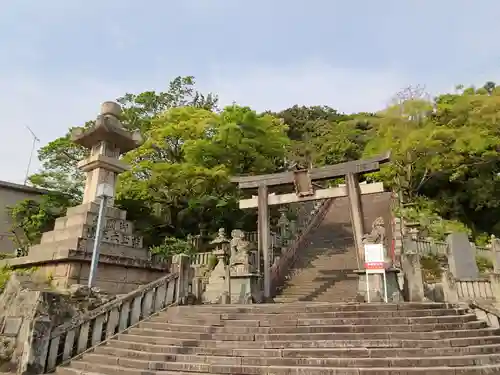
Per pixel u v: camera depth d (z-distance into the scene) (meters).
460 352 7.84
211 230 25.28
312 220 25.95
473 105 28.58
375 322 9.07
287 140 27.27
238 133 24.53
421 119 28.59
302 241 22.72
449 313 9.91
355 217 16.20
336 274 17.61
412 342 8.06
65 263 13.64
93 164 17.14
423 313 9.64
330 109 66.44
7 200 25.94
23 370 8.98
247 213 26.33
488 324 9.72
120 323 10.85
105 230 15.44
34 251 15.42
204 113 26.19
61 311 10.12
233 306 11.08
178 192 25.31
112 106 18.36
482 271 18.61
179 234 25.34
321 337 8.41
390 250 18.11
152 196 25.22
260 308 10.29
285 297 15.83
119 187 23.98
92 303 10.97
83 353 9.71
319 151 46.56
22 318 10.07
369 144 30.91
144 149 25.38
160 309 11.97
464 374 6.95
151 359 8.46
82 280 13.60
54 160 27.28
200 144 23.64
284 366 7.37
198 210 25.16
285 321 9.28
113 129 17.36
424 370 6.95
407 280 13.33
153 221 25.36
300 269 18.86
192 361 8.08
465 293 12.97
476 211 32.03
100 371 8.51
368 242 13.52
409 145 26.72
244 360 7.76
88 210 15.55
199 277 15.87
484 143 26.50
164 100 31.31
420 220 23.81
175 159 27.28
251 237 23.98
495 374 7.06
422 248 19.23
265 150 25.81
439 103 30.52
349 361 7.38
